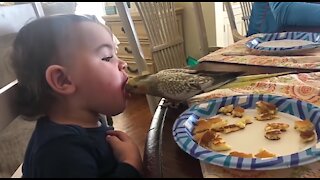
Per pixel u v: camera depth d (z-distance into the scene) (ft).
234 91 2.33
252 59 3.10
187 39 5.24
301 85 2.31
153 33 4.63
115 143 1.87
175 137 1.68
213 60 3.21
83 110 1.91
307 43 3.26
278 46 3.33
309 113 1.79
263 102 1.99
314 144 1.53
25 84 1.85
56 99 1.87
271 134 1.66
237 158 1.41
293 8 4.39
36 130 1.79
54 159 1.54
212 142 1.61
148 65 4.68
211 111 2.02
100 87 1.89
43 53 1.79
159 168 1.54
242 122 1.84
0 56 2.03
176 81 2.23
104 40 1.95
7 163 2.40
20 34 1.85
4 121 1.66
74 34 1.83
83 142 1.68
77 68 1.82
